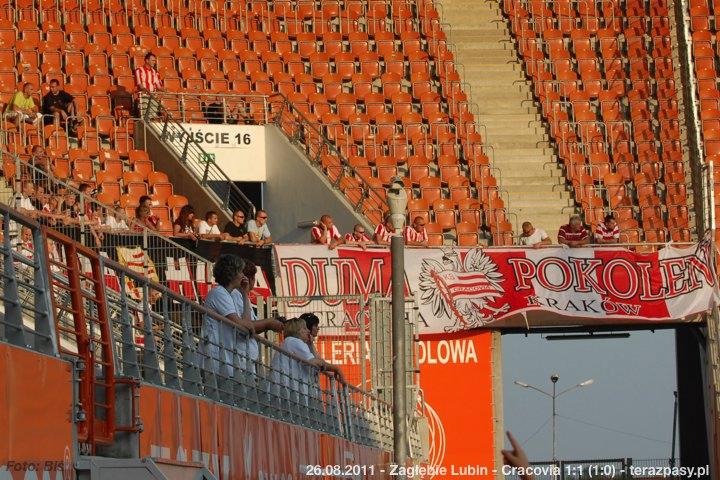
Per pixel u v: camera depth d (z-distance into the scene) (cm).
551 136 11638
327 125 11225
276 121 10731
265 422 4609
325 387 6756
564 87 12106
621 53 12475
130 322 3466
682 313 9238
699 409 11231
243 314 4666
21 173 7469
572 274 9281
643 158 11356
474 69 12331
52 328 2839
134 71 11244
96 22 11831
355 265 8906
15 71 10650
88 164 9700
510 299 9225
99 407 3180
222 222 9662
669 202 10994
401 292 6103
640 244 9281
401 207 6119
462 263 9262
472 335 9300
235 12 12381
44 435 2709
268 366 4850
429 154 11300
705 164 10062
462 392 9288
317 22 12494
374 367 7869
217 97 11175
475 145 11356
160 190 9825
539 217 10956
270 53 12012
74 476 2853
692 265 9281
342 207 10175
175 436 3575
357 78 12012
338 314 8262
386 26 12694
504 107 11988
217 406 4034
